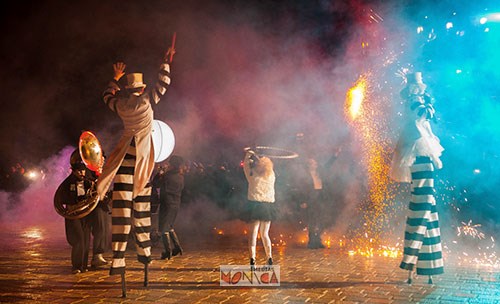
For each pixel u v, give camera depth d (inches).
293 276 306.3
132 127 267.0
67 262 365.1
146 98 264.2
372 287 277.9
